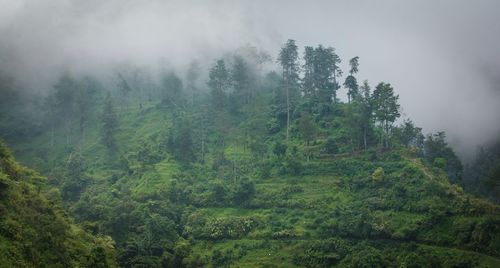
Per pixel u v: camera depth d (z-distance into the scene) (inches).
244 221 3900.1
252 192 4252.0
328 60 6067.9
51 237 2581.2
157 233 3646.7
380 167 4311.0
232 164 4840.1
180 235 3902.6
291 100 5871.1
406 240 3459.6
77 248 2829.7
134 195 4227.4
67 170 4830.2
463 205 3528.5
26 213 2608.3
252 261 3572.8
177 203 4259.4
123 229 3666.3
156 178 4547.2
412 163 4291.3
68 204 4180.6
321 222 3816.4
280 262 3528.5
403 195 3858.3
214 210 4183.1
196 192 4389.8
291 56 6176.2
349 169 4419.3
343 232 3627.0
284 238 3750.0
